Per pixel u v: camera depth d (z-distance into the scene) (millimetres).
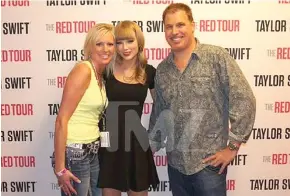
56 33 2322
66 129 1679
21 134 2439
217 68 1664
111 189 2004
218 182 1774
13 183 2502
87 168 1772
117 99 1863
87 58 1771
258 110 2398
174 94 1740
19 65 2354
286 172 2471
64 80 2373
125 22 1855
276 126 2416
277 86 2371
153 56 2338
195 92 1687
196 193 1839
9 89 2381
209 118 1713
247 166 2469
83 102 1699
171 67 1763
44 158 2473
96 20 2307
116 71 1891
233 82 1628
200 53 1676
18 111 2410
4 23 2311
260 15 2297
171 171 1925
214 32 2314
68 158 1716
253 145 2443
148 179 1953
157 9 2293
